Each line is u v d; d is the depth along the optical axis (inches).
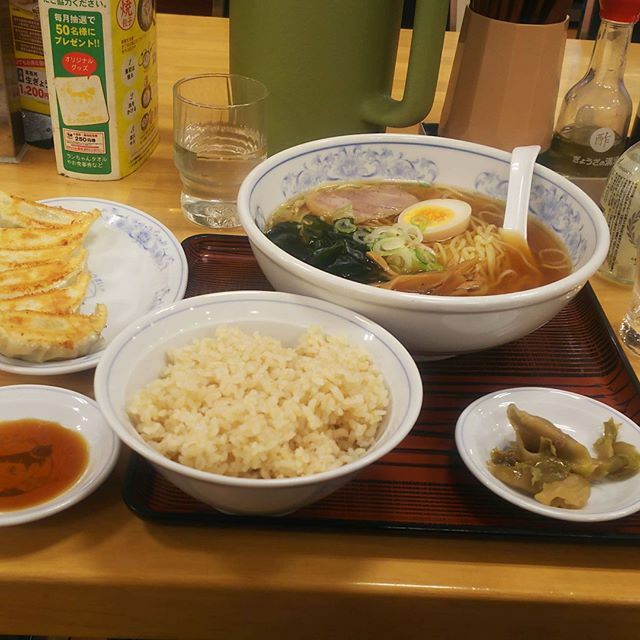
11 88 23.8
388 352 15.1
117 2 21.5
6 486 13.8
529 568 13.8
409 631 14.0
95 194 23.6
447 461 15.6
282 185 19.8
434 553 13.9
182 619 13.7
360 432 14.0
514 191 20.3
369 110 23.5
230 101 24.1
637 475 14.8
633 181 20.5
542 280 18.6
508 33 22.5
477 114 24.0
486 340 16.0
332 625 13.9
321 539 13.9
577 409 16.5
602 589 13.5
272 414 13.5
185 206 22.9
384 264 18.0
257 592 13.2
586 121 23.6
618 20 22.3
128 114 23.7
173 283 19.1
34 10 22.9
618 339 19.2
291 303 16.1
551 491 13.9
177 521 13.6
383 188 21.4
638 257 19.9
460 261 18.9
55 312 17.6
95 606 13.5
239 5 22.6
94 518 13.9
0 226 20.6
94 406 15.3
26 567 13.0
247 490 12.1
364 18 21.9
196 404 13.9
